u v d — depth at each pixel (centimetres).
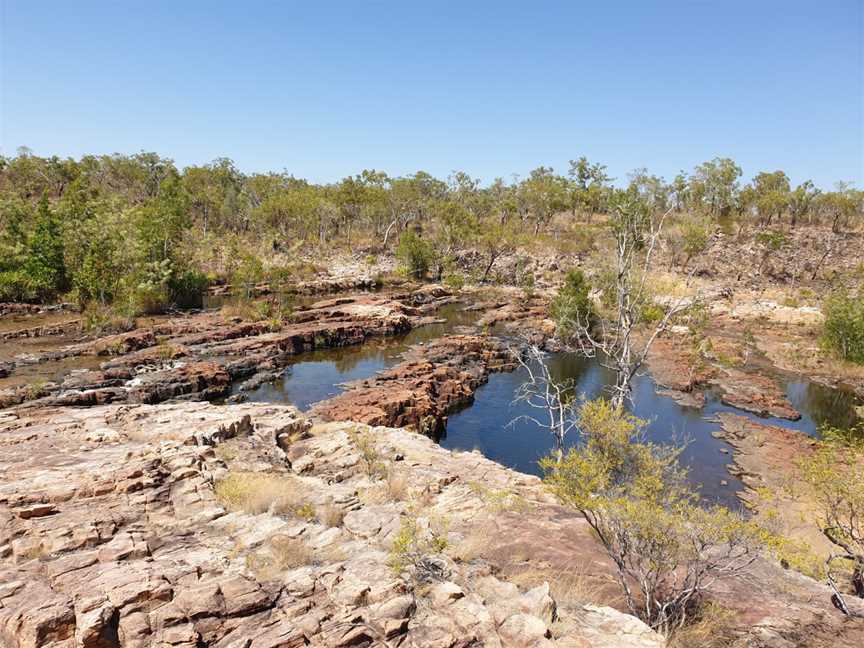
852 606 841
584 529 1120
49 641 621
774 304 6144
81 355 3331
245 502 1123
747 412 3072
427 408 2688
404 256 7594
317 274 7188
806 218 9694
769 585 906
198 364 3200
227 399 2941
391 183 9588
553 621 722
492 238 7494
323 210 8725
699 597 833
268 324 4266
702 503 1959
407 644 655
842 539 1061
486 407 3070
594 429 900
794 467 2272
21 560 817
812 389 3553
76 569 771
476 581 846
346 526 1081
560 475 866
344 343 4334
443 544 938
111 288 4350
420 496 1364
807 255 8288
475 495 1382
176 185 6981
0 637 622
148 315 4597
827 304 4281
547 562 961
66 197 5744
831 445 1243
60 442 1426
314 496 1232
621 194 2056
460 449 2498
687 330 4700
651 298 2578
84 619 633
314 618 683
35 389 2564
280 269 5816
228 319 4341
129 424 1658
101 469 1178
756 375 3731
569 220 10581
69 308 4428
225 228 9531
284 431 1814
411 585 789
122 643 627
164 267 4872
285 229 9250
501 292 6825
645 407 3094
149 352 3384
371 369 3659
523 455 2455
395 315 4994
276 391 3148
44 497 1016
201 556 839
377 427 2125
